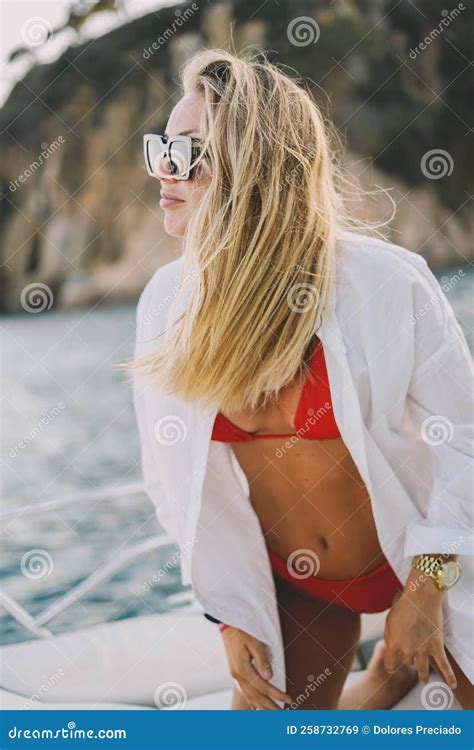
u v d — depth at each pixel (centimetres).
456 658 151
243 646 167
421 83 2064
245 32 2019
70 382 1264
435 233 2038
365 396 143
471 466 143
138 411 170
